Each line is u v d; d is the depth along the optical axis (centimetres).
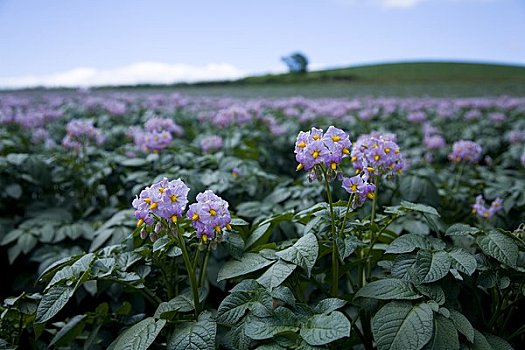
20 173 452
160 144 436
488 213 368
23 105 1032
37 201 456
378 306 216
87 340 251
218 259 309
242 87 3316
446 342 188
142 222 216
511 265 213
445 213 416
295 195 373
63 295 220
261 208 345
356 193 231
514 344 255
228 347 202
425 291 204
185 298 229
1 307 251
